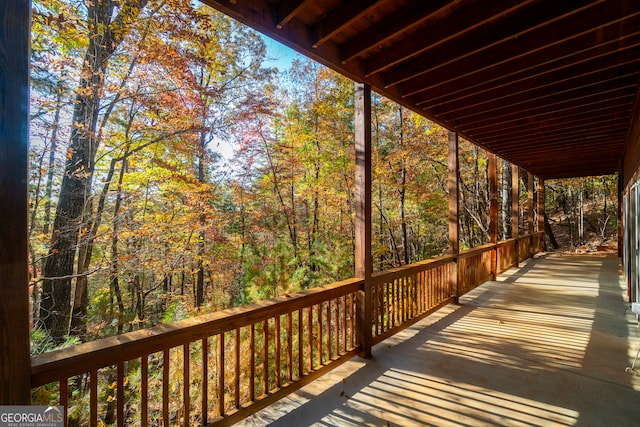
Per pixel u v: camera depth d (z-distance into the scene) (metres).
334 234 9.13
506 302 5.14
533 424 2.09
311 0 1.97
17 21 1.16
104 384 4.12
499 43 2.59
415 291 4.25
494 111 4.36
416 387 2.56
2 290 1.13
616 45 2.64
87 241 5.16
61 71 4.64
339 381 2.66
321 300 2.74
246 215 8.53
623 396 2.42
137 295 7.28
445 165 10.84
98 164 6.36
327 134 9.96
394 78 3.17
